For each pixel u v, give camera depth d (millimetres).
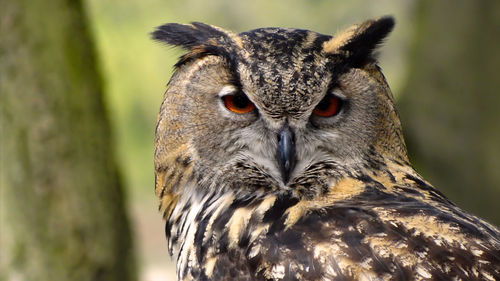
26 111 13258
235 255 7465
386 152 8141
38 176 13375
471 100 17125
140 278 15039
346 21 26875
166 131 8617
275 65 7969
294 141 8055
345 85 7957
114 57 27438
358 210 7203
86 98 13859
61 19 13586
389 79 25359
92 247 13836
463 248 6633
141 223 32719
